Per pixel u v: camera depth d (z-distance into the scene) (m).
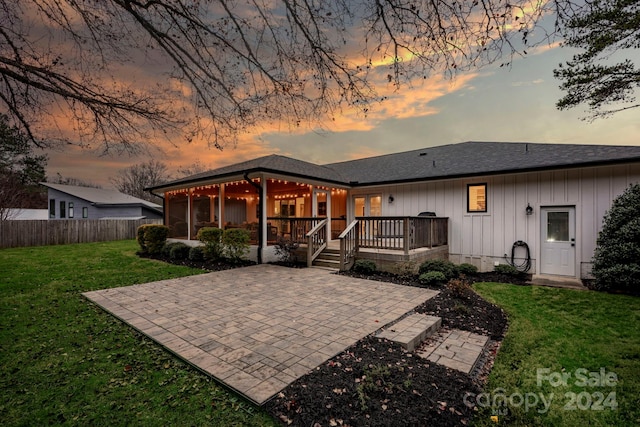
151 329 4.35
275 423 2.45
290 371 3.16
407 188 10.91
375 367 3.21
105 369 3.32
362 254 8.80
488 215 9.27
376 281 7.43
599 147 8.43
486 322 4.89
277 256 10.24
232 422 2.47
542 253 8.41
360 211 12.35
